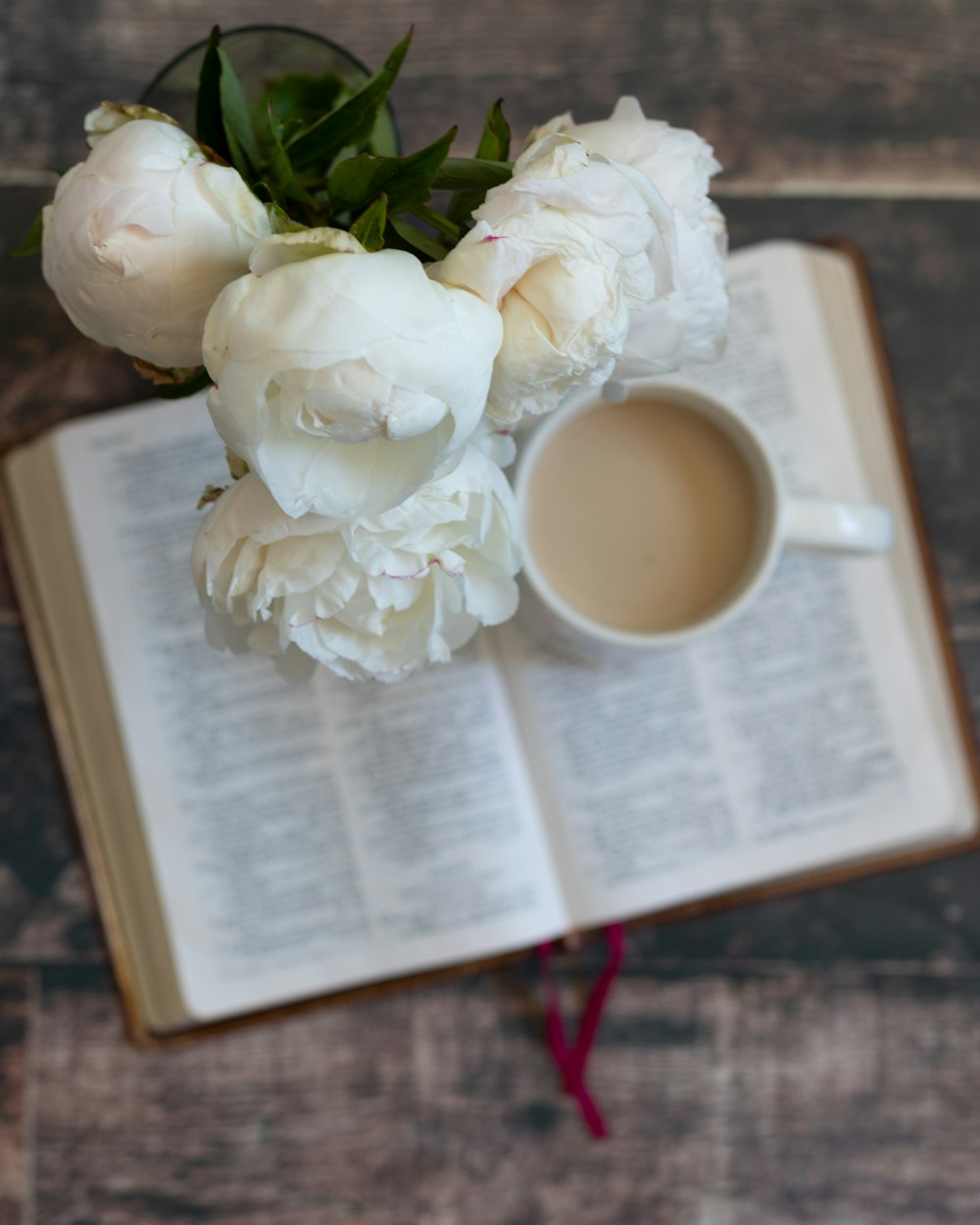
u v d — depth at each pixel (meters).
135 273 0.71
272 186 0.87
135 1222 1.06
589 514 0.99
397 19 1.04
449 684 1.04
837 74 1.06
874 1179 1.08
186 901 1.04
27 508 1.04
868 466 1.05
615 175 0.69
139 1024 1.05
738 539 0.99
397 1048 1.07
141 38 1.04
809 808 1.05
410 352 0.60
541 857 1.04
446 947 1.04
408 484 0.67
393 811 1.04
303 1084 1.07
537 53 1.05
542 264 0.68
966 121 1.06
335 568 0.74
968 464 1.07
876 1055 1.08
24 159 1.04
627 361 0.84
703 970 1.08
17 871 1.06
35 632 1.05
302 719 1.04
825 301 1.05
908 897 1.08
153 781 1.04
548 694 1.04
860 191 1.06
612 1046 1.08
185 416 1.03
